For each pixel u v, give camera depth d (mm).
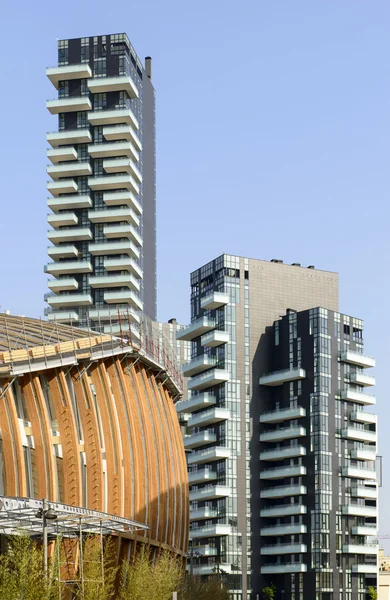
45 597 45969
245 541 174375
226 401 180000
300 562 170125
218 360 183875
